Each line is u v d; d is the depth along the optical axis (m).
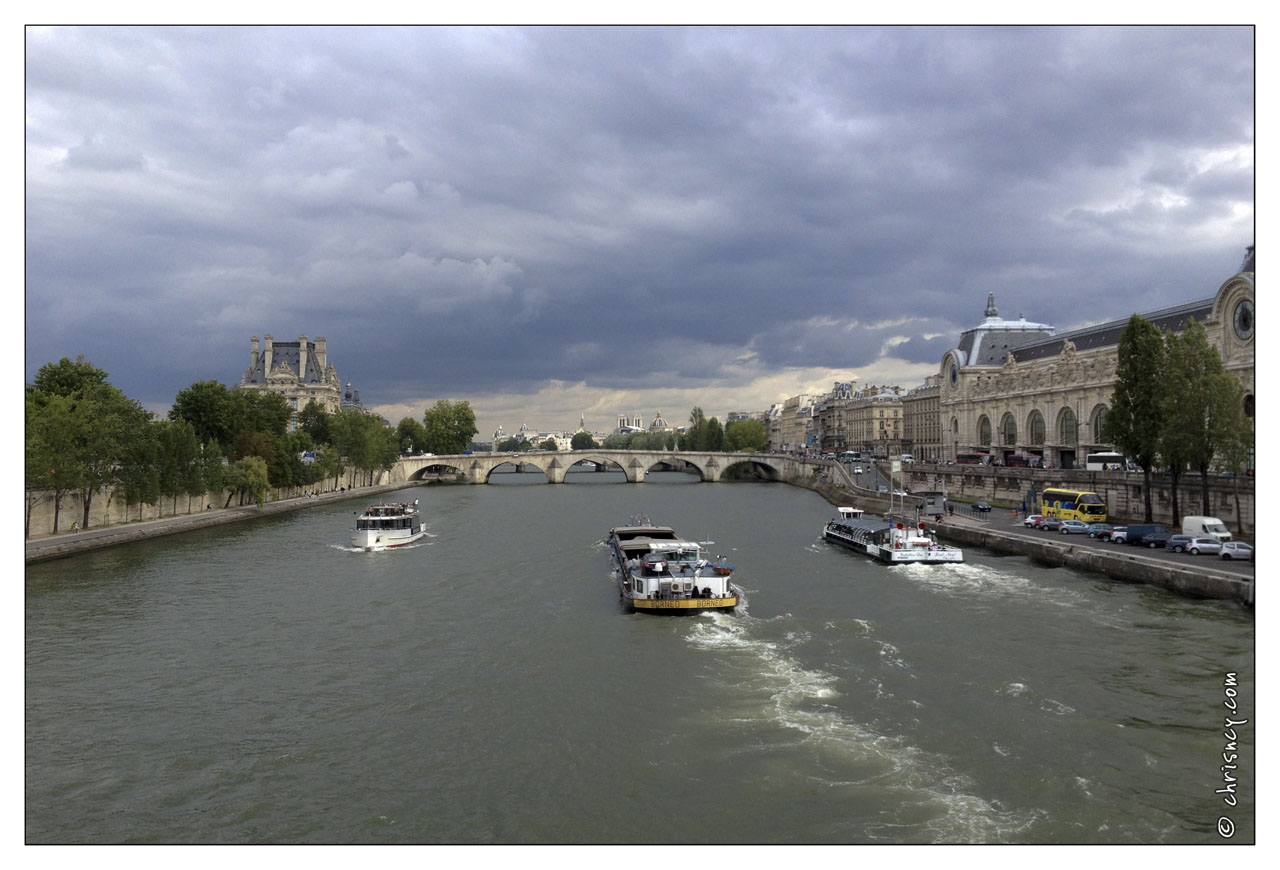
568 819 28.08
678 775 31.17
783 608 58.47
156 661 47.03
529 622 55.56
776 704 38.38
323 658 47.44
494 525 119.62
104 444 96.19
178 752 34.22
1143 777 30.20
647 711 37.91
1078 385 135.50
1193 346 75.38
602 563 80.88
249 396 164.12
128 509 109.75
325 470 173.38
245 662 46.75
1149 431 79.62
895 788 29.66
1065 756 32.09
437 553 88.88
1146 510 81.50
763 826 27.20
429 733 35.91
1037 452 152.00
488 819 28.25
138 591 67.12
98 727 37.06
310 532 109.31
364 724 37.09
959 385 183.62
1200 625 49.72
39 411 90.31
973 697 38.66
